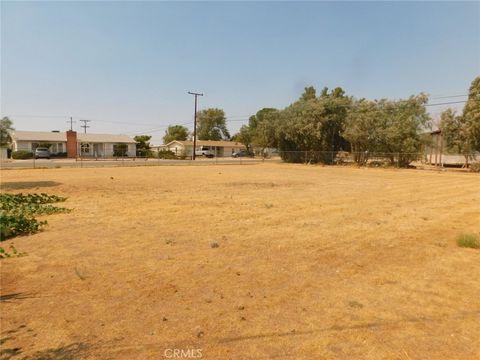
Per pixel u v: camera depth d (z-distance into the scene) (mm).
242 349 3035
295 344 3123
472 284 4613
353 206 10797
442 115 34406
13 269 5004
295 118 43312
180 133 112438
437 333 3357
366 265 5344
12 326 3398
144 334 3270
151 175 23594
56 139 59344
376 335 3303
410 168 34562
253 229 7555
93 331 3314
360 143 37969
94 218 8641
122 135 71062
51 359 2846
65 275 4789
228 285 4488
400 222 8445
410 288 4465
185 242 6488
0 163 37281
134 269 5039
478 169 30109
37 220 8320
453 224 8266
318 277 4816
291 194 13750
